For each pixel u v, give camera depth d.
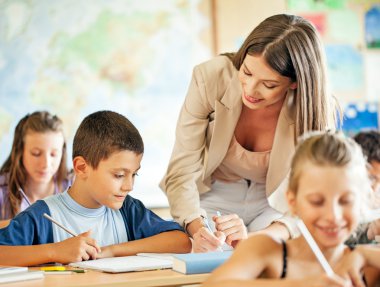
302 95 1.86
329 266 1.21
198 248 1.77
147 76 4.00
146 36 4.00
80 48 3.92
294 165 1.21
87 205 1.91
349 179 1.17
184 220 2.04
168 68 4.02
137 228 1.97
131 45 3.98
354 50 4.26
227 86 1.99
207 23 4.07
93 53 3.94
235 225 1.82
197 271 1.42
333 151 1.17
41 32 3.87
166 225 1.95
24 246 1.74
